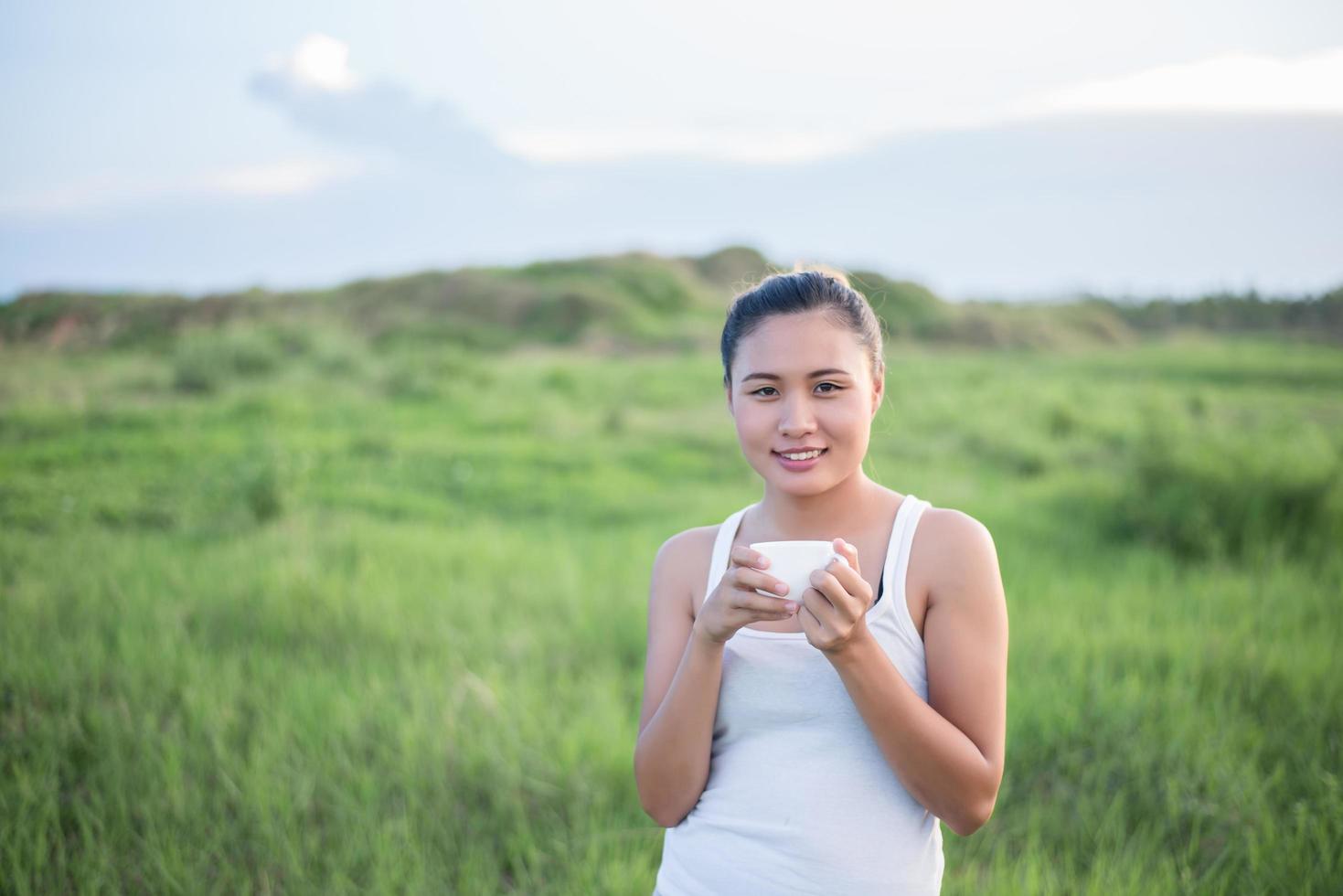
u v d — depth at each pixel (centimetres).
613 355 2891
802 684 182
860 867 176
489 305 3375
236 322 2375
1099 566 723
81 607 591
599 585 672
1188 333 3134
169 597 618
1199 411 1489
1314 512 759
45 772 396
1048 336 3173
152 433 1323
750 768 184
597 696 480
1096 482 940
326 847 360
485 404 1688
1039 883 322
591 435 1444
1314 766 377
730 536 199
